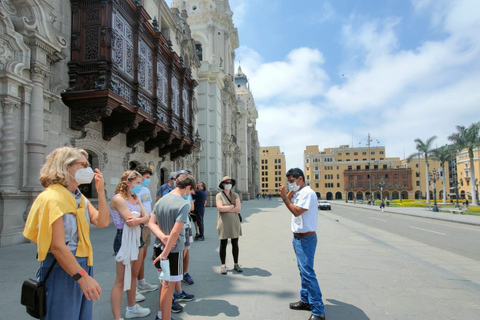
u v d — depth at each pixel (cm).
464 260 629
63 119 914
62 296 200
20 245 705
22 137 763
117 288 321
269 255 642
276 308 355
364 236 930
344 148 9662
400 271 519
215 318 327
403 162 9219
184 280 446
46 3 836
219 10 3400
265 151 12062
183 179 331
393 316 332
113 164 1181
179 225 300
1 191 693
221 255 504
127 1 1038
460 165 6681
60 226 194
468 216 2089
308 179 9662
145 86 1197
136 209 352
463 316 332
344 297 392
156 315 340
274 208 2591
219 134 2873
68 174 209
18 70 742
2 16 709
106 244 745
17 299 371
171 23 1961
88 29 935
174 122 1541
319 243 799
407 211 2786
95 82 903
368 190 8700
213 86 2803
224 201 511
